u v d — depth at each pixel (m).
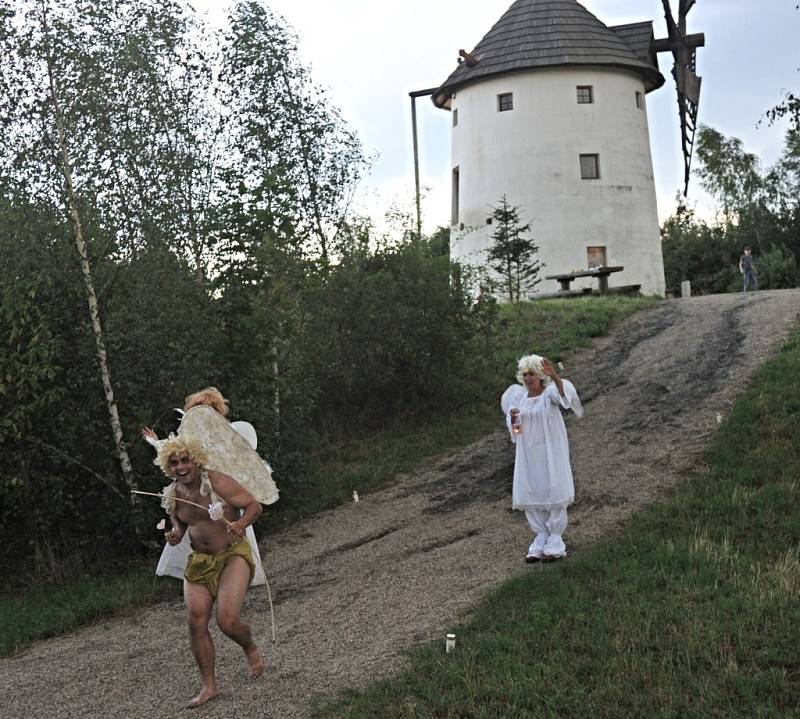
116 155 10.61
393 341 15.58
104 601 8.75
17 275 10.38
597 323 20.14
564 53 32.47
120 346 10.63
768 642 5.80
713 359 15.32
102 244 10.77
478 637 6.35
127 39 10.81
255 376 11.42
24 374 10.02
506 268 28.59
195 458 5.90
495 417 15.05
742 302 20.48
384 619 7.22
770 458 9.88
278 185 11.69
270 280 11.34
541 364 8.11
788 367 13.48
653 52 34.34
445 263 16.38
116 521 10.56
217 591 5.97
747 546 7.64
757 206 53.91
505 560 8.35
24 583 10.27
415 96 33.19
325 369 15.45
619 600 6.70
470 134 33.81
